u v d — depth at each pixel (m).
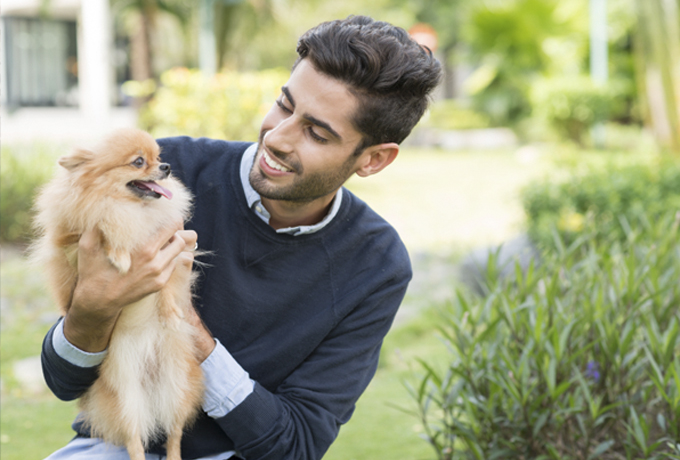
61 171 2.04
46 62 18.12
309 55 1.92
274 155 1.94
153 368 2.08
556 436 2.75
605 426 2.81
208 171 2.19
